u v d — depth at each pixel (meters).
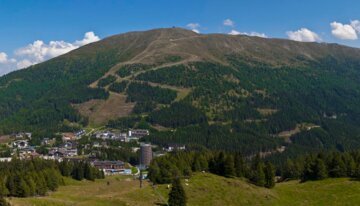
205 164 190.00
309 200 166.50
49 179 181.12
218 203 148.25
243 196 159.12
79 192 172.62
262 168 185.88
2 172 195.62
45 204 126.00
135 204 134.75
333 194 171.00
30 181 159.75
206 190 157.25
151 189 156.50
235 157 190.25
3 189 153.12
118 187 179.38
